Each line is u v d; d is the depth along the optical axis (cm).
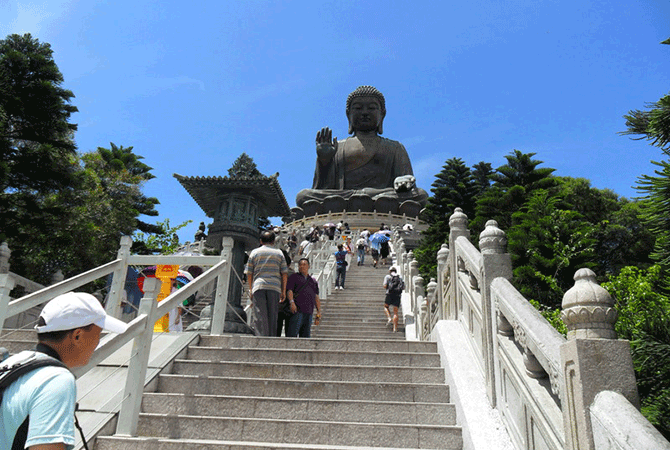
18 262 1783
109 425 486
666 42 341
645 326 374
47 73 1617
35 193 1777
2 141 1496
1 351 310
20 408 203
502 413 446
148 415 502
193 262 833
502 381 453
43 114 1611
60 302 241
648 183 349
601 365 276
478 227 1691
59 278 1293
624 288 645
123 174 2853
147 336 518
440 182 3006
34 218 1642
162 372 597
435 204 2789
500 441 424
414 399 553
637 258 1852
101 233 2195
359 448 446
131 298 1070
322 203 4572
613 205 2320
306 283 897
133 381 500
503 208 1698
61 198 1884
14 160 1535
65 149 1678
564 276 1036
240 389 570
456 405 512
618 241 1850
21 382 208
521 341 394
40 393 205
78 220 1934
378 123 5031
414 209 4491
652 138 370
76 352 244
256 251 830
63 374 215
